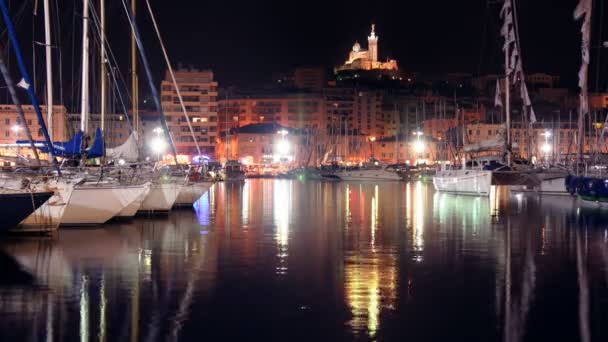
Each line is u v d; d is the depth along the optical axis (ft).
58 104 274.98
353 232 116.47
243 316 58.49
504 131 230.68
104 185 116.16
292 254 90.58
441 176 252.42
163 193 144.36
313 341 51.98
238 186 342.23
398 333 54.08
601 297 65.46
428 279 73.67
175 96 570.46
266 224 129.39
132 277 73.46
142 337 52.44
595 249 95.45
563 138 530.27
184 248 94.79
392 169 483.51
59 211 104.68
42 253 87.92
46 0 129.29
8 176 100.73
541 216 144.97
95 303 61.93
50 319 56.65
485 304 62.90
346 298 64.95
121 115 346.13
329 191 282.97
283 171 645.92
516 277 75.00
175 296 65.05
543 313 59.82
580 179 177.78
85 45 134.51
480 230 118.93
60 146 120.26
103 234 107.76
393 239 106.73
